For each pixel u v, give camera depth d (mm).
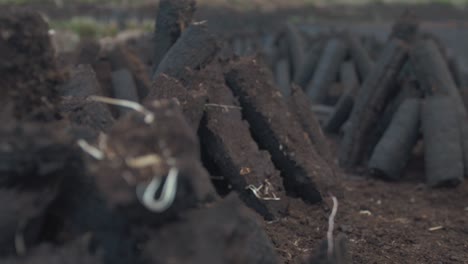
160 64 1883
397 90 2512
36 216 904
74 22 4453
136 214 846
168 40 2041
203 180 1056
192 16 2074
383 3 8180
